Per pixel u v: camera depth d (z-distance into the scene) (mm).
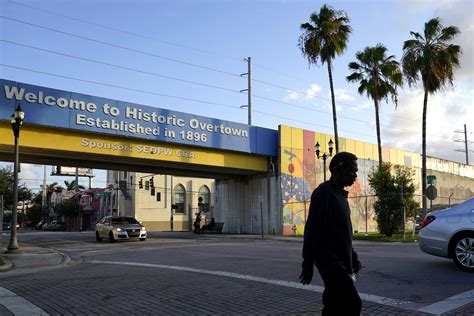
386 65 34156
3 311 7004
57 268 13602
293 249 16453
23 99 22453
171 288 8609
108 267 12539
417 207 26078
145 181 52688
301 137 34750
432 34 29953
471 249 9398
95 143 25062
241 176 36438
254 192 35188
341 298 3773
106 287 8875
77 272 11492
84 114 24281
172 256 14992
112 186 59500
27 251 19219
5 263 14219
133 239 27031
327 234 3887
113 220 26672
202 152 29688
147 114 26688
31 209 98625
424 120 30625
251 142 31938
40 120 22828
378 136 34406
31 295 8273
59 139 23859
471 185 56281
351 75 34969
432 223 10000
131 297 7875
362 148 40344
